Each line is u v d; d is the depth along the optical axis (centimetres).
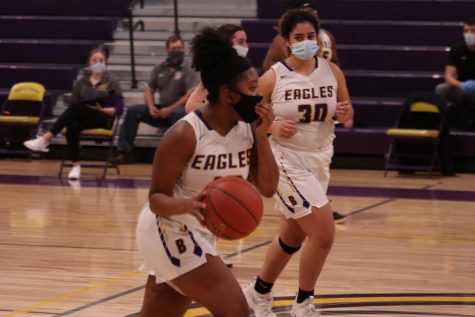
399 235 979
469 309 679
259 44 1641
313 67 641
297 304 629
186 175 444
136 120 1499
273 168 456
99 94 1405
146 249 450
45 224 1036
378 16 1689
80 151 1521
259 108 439
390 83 1563
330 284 758
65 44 1730
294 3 814
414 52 1598
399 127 1427
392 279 779
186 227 443
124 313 665
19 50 1744
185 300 461
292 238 640
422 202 1193
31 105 1566
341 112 642
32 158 1598
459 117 1459
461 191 1278
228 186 420
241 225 416
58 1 1825
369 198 1221
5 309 676
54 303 695
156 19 1758
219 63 435
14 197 1224
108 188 1305
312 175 629
